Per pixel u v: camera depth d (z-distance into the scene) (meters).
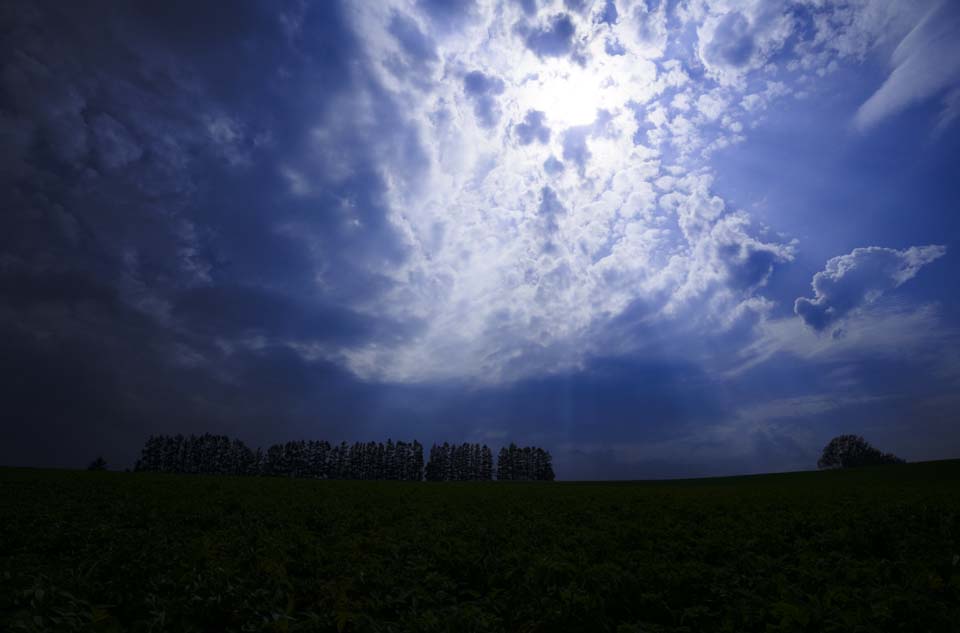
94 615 6.88
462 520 18.00
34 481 30.94
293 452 138.50
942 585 8.84
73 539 12.75
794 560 11.86
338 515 19.09
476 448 147.62
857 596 8.41
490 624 7.96
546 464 150.00
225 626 7.48
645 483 84.12
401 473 143.38
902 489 30.78
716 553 12.50
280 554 11.26
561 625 8.38
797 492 30.72
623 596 9.26
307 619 7.88
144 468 133.62
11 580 8.08
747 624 8.12
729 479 88.19
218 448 138.25
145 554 10.63
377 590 9.39
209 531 14.79
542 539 14.62
